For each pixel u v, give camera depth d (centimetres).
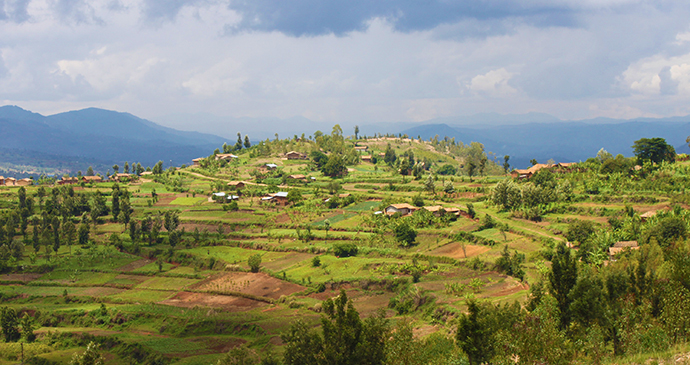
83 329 10750
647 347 3950
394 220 16212
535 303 6275
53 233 16862
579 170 19150
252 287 12606
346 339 4391
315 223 17250
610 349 4509
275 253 15262
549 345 3884
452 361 4572
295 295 11850
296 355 4844
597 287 4719
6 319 10812
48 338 10431
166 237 17150
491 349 4050
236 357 7719
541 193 15588
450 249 13550
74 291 13312
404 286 11456
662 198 13938
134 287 13400
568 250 5031
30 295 13000
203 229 17838
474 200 18200
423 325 9050
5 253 15025
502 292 9988
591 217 13988
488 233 14175
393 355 4359
